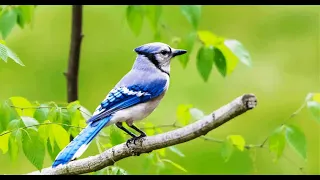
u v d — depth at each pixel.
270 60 14.34
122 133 8.11
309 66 14.33
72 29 10.20
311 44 14.36
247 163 12.42
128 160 12.41
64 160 6.98
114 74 13.77
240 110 6.14
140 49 8.89
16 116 7.43
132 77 8.50
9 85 13.37
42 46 13.88
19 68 13.52
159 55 8.82
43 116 7.49
